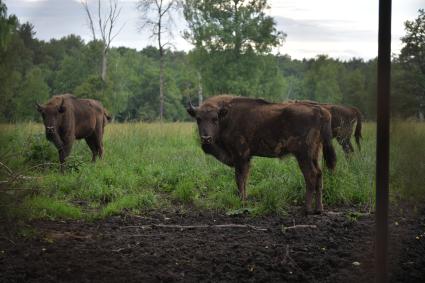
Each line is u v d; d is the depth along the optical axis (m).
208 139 9.39
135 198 9.06
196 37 47.44
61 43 53.41
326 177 9.70
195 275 5.23
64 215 8.02
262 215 8.42
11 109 19.42
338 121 14.05
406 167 9.43
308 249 6.28
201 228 7.48
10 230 6.64
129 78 64.94
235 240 6.77
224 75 47.03
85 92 36.31
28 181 8.65
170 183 10.84
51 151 12.59
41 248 6.09
